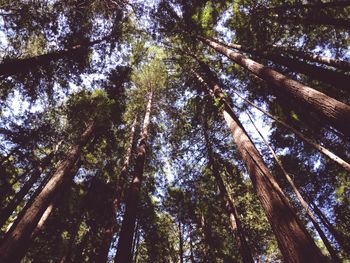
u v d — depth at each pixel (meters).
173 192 15.91
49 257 12.07
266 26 11.14
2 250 6.05
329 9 10.01
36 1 9.91
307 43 11.20
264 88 11.48
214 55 13.68
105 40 12.69
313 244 3.36
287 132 11.17
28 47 11.09
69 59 11.05
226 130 14.29
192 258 15.12
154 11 13.02
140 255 17.50
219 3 11.77
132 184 9.17
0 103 11.38
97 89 12.51
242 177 14.95
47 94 11.52
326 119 4.24
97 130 12.78
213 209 14.23
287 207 4.00
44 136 13.03
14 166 12.82
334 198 11.45
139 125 17.66
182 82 15.02
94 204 13.05
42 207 7.48
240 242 9.59
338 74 7.25
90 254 12.34
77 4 10.99
